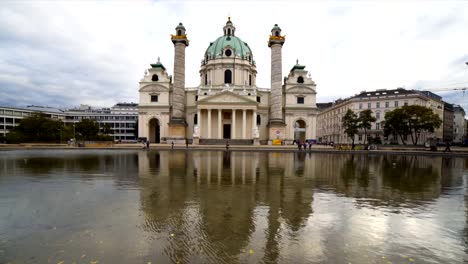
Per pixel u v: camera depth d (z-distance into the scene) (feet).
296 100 232.32
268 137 216.74
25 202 28.25
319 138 380.58
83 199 29.68
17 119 333.01
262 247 17.83
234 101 214.07
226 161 76.48
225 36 255.29
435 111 286.05
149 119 230.07
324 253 17.01
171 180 42.42
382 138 254.68
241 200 29.78
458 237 19.79
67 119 403.13
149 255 16.51
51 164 66.23
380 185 39.88
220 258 16.31
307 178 45.80
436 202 29.86
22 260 15.71
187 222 22.39
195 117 235.61
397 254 16.99
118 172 51.44
